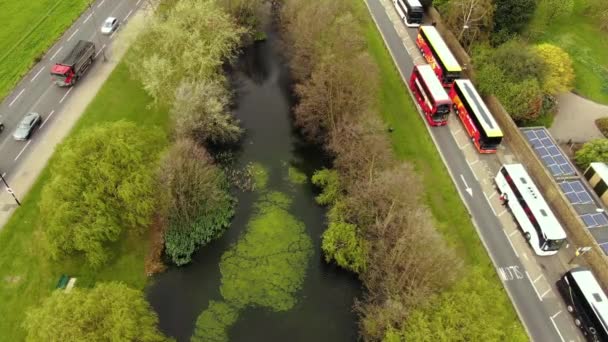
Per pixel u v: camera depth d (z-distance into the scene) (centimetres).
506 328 4847
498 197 6944
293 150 7762
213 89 7169
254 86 8938
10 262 5744
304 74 8244
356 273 6119
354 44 7662
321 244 6469
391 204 5931
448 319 4591
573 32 9800
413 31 10025
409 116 8106
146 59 7531
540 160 7231
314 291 5966
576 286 5553
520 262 6175
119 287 4894
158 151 6250
